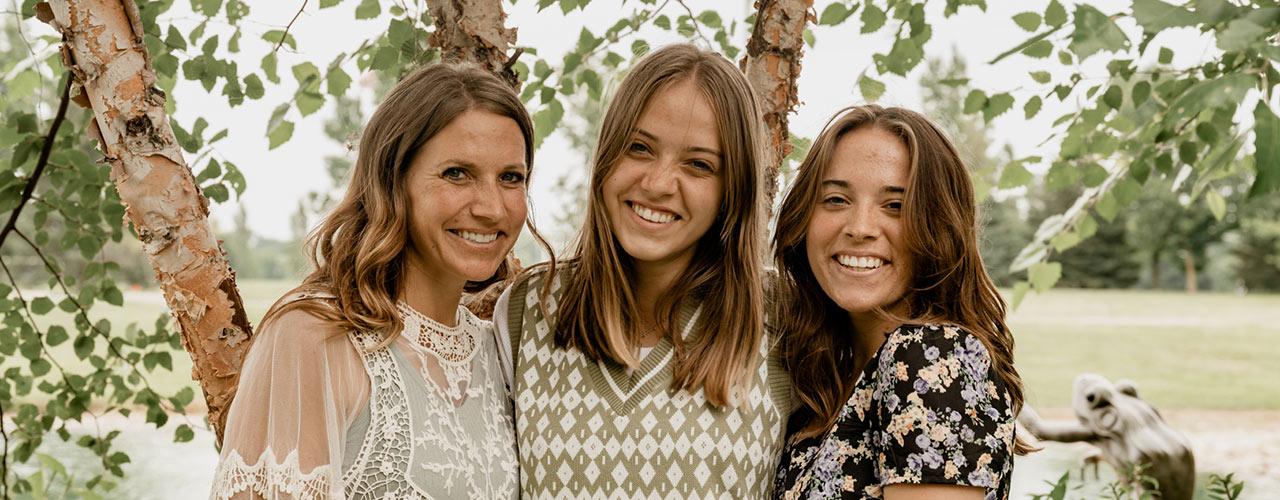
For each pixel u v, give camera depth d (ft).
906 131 5.87
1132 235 139.44
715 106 5.89
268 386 5.22
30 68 9.58
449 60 7.25
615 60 10.37
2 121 9.58
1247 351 58.65
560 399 6.16
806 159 6.18
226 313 6.21
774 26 7.58
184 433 9.72
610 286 6.12
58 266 9.55
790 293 6.57
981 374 5.35
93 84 5.96
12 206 8.93
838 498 5.60
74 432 25.91
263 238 162.30
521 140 5.78
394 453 5.33
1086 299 109.50
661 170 5.90
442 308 5.90
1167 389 43.78
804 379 6.36
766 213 7.25
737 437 6.06
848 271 5.98
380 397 5.36
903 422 5.25
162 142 6.05
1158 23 5.13
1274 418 35.42
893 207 5.93
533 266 6.73
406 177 5.56
